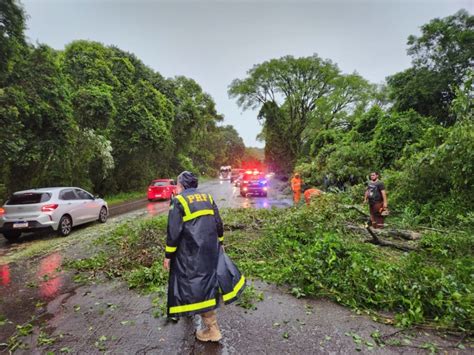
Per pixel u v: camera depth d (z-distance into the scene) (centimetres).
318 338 298
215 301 272
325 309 361
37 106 1038
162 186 1886
